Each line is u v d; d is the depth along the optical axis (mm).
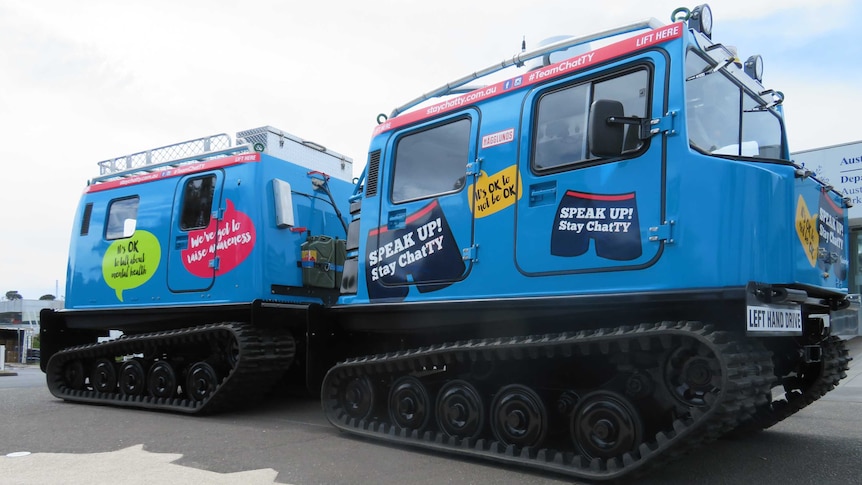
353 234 5883
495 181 4551
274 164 6922
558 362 4301
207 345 6816
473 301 4465
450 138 4984
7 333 33781
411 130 5297
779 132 5195
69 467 4273
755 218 3445
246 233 6602
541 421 4105
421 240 4988
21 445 5031
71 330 8273
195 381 6590
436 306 4691
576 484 3795
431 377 4949
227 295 6621
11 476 4039
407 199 5203
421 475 4023
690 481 3883
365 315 5426
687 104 3797
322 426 5789
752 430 5309
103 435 5410
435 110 5129
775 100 5102
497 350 4238
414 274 5012
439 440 4602
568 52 4848
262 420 6176
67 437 5336
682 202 3625
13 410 6969
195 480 3930
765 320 3428
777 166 3756
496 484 3816
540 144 4375
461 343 4500
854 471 4121
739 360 3305
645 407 3730
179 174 7285
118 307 7469
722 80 4379
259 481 3904
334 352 5777
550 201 4234
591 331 3928
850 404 7195
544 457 4020
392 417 5004
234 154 6965
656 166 3754
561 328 4461
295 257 6953
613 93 4062
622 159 3910
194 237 6973
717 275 3449
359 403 5285
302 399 7664
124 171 7938
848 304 4648
